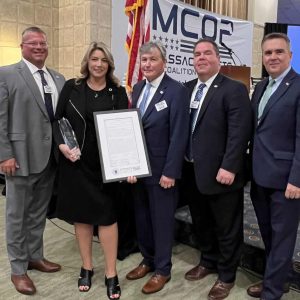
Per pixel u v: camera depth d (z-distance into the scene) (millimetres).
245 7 6488
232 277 2270
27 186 2240
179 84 2143
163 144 2158
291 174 1876
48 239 3096
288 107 1894
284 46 1900
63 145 2107
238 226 2221
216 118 2102
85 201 2135
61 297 2227
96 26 4711
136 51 2992
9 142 2115
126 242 2789
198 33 3879
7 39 4641
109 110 2119
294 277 2342
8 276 2475
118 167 2076
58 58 5062
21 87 2119
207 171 2129
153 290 2260
